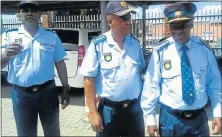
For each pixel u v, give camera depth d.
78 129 2.70
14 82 2.68
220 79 2.16
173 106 2.11
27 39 2.62
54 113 2.79
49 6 5.23
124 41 2.24
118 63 2.21
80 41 4.66
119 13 2.14
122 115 2.29
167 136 2.15
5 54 2.53
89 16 5.76
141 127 2.35
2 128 2.67
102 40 2.22
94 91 2.24
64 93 2.90
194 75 2.07
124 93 2.24
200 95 2.09
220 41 5.70
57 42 2.77
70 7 5.62
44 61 2.67
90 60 2.21
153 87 2.15
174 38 2.11
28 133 2.72
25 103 2.69
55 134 2.73
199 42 2.15
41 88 2.70
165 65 2.11
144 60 2.34
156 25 6.07
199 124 2.13
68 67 4.31
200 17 5.79
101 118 2.27
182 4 2.06
